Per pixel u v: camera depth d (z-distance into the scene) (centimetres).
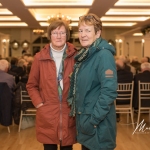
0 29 1758
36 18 1132
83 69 206
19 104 479
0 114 460
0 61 498
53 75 233
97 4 782
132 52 1886
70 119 231
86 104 204
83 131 206
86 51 204
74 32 1716
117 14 983
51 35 235
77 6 812
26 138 448
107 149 205
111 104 200
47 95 233
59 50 238
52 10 1098
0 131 493
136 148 393
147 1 802
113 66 200
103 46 204
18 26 1373
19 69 743
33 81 244
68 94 219
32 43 1819
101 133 202
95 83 204
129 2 804
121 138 444
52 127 230
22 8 839
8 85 456
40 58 237
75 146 401
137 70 846
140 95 509
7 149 392
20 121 486
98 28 212
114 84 195
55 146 245
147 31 1255
